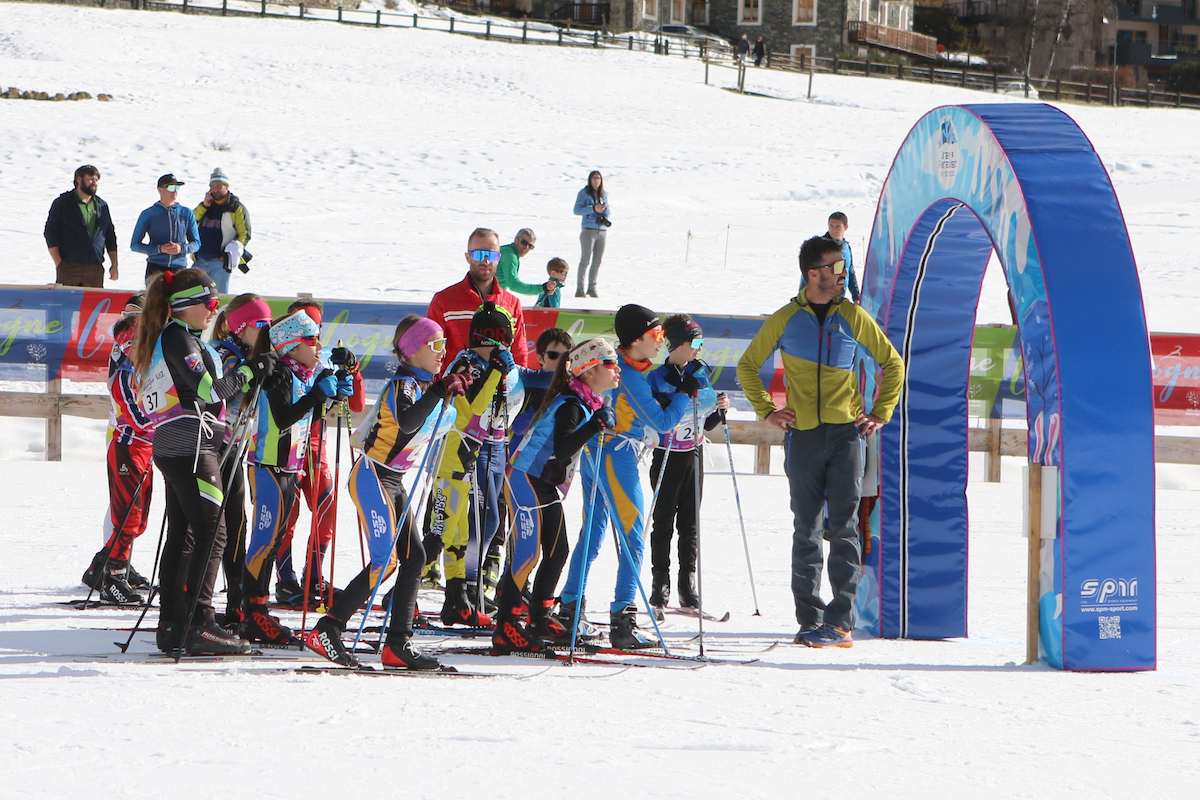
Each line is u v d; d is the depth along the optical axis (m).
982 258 12.07
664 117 85.44
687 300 34.28
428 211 53.50
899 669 10.13
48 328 21.75
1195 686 9.51
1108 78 149.25
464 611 11.91
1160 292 36.31
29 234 40.28
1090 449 10.16
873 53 136.38
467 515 11.97
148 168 57.19
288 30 107.75
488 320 11.77
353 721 7.73
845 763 7.10
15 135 60.00
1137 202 59.69
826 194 64.25
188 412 9.76
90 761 6.71
